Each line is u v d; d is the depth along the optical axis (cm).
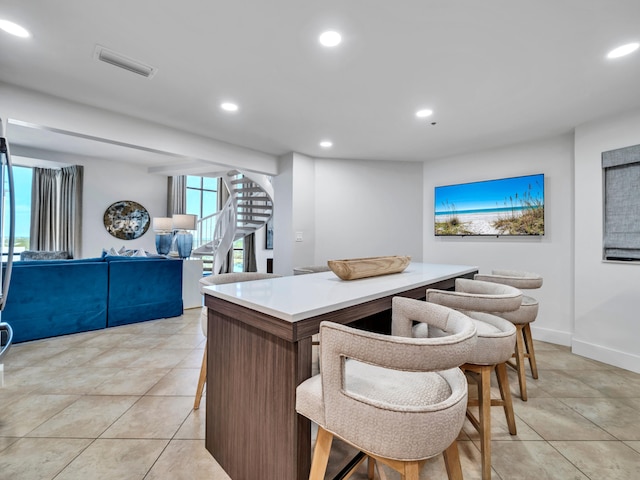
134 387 229
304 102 272
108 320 372
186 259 495
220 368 152
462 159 427
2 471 146
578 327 308
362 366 120
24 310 320
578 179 310
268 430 123
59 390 223
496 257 390
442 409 85
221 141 380
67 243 603
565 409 206
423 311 132
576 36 179
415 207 470
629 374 261
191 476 145
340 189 458
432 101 267
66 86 247
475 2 155
